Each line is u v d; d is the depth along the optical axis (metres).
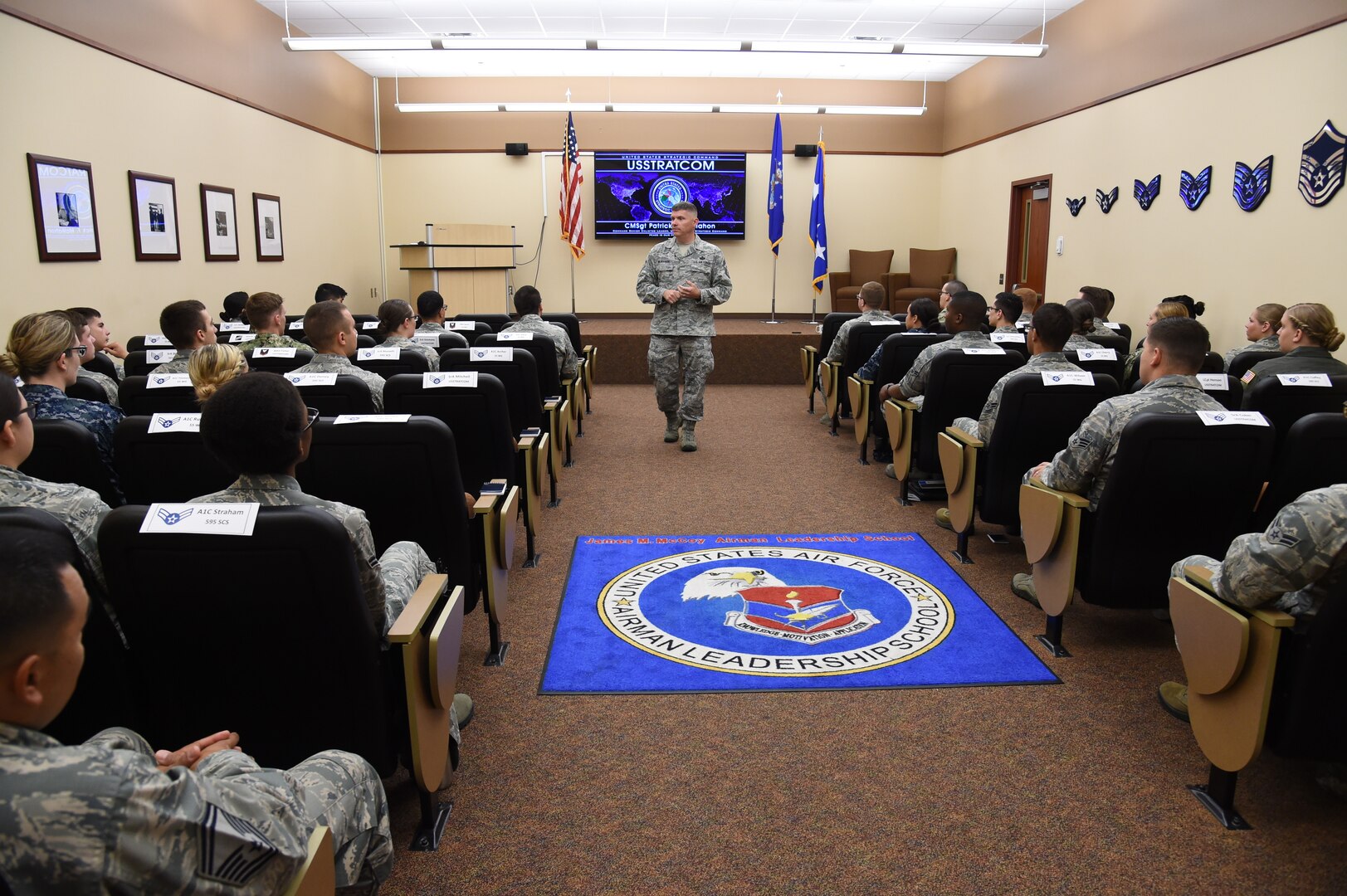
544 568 3.41
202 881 0.86
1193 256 6.73
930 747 2.13
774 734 2.19
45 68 5.18
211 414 1.43
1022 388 3.02
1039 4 8.41
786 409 7.20
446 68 10.96
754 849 1.75
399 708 1.65
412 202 11.73
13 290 4.94
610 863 1.71
